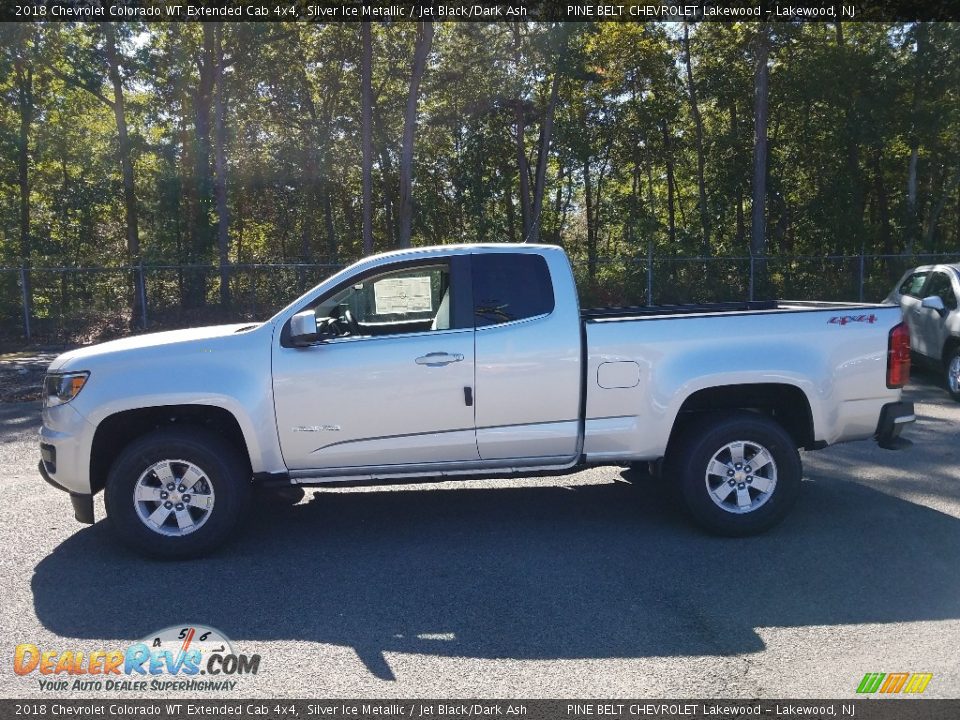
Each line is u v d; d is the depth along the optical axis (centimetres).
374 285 574
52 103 3158
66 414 511
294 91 3222
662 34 3173
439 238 3956
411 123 2433
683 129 3694
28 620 429
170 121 3012
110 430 525
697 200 4038
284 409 515
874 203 3662
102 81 2798
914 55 2841
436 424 523
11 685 363
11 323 1938
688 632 400
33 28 2614
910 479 671
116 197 3356
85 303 1997
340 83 3344
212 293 2039
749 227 3788
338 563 506
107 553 529
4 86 2869
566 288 536
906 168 3344
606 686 349
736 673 359
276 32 2730
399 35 3069
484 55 3056
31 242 3125
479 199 3578
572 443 534
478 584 466
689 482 530
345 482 528
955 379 1012
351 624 417
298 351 518
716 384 529
